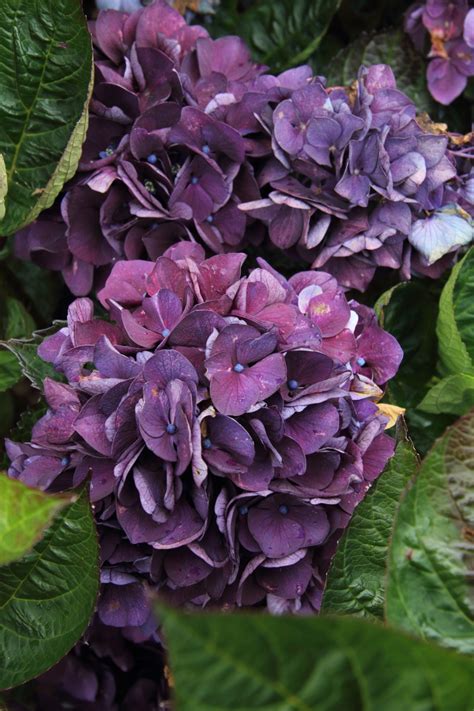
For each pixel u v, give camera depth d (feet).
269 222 2.76
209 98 2.81
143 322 2.45
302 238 2.73
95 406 2.38
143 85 2.77
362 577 2.37
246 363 2.39
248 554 2.47
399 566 2.11
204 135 2.72
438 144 2.74
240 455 2.35
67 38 2.69
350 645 1.53
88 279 2.82
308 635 1.48
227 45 2.88
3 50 2.71
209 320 2.38
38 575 2.39
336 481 2.44
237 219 2.77
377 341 2.61
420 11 3.05
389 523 2.36
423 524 2.11
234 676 1.47
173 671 1.46
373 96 2.77
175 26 2.84
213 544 2.41
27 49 2.70
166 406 2.34
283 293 2.47
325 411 2.41
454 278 2.73
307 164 2.72
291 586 2.47
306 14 3.15
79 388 2.41
